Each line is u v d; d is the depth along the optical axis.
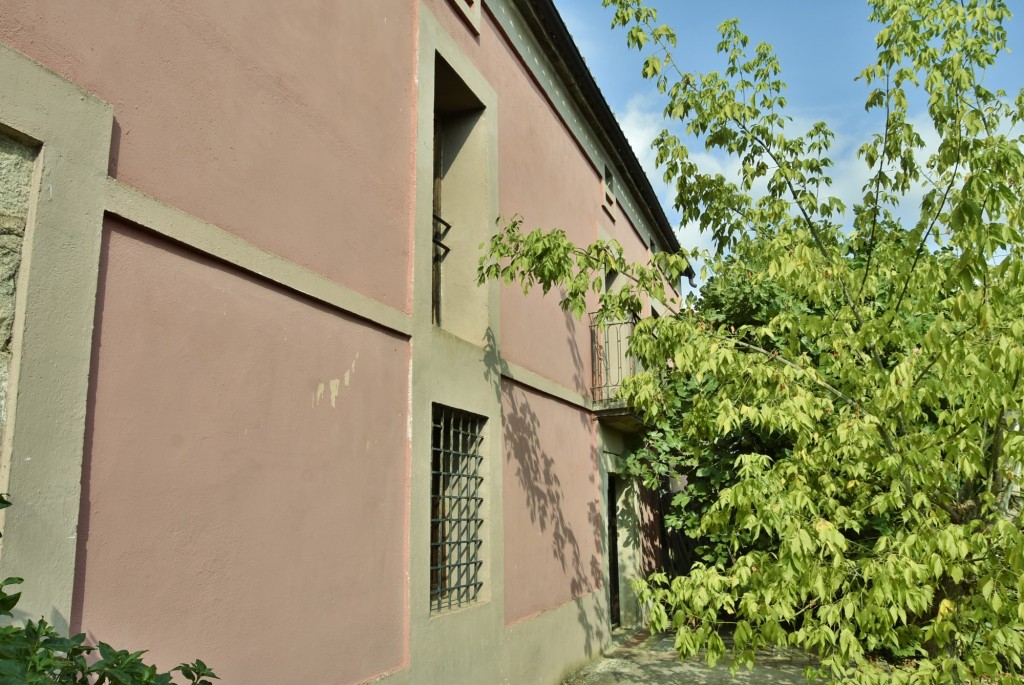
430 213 5.46
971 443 4.10
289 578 3.77
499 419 6.43
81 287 2.79
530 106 8.15
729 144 5.93
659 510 12.70
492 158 6.88
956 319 4.19
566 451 8.31
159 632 3.03
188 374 3.29
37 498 2.55
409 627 4.70
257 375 3.70
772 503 4.16
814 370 4.80
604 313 5.66
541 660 6.87
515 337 7.16
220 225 3.55
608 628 9.05
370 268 4.73
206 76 3.54
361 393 4.52
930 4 5.02
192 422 3.29
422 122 5.47
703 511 9.12
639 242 13.54
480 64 6.83
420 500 4.96
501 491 6.36
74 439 2.71
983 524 4.16
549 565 7.41
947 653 4.12
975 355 3.95
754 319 8.80
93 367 2.86
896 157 5.32
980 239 3.59
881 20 5.23
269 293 3.84
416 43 5.54
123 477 2.93
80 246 2.80
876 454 4.61
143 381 3.07
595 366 9.70
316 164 4.30
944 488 4.56
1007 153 3.98
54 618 2.57
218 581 3.34
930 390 4.32
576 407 8.86
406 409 4.98
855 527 4.80
